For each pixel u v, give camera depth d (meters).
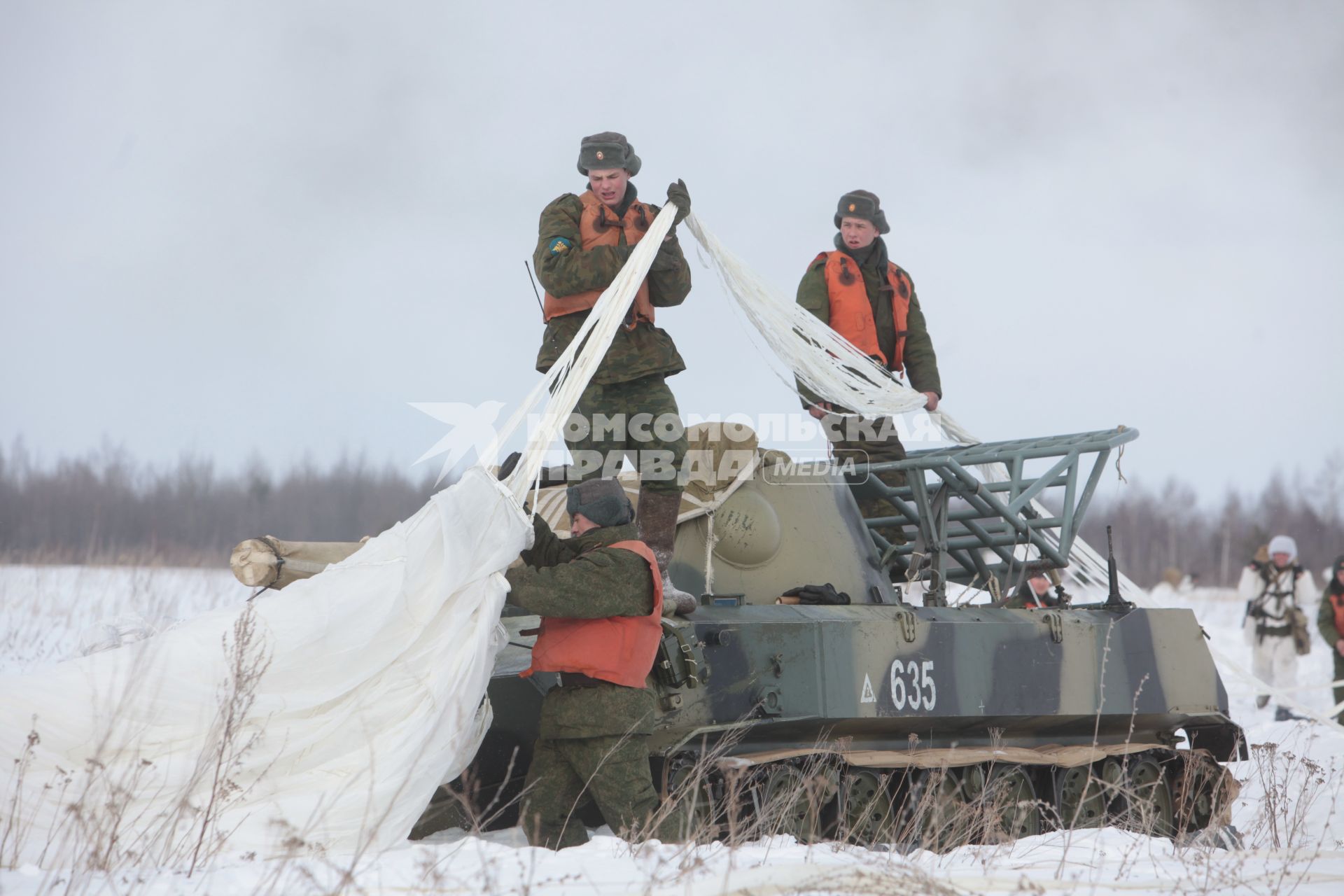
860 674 30.50
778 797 27.33
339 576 23.78
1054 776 34.12
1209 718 37.59
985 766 33.00
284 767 22.94
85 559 91.19
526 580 24.53
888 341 39.59
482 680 24.25
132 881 19.28
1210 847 27.77
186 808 21.75
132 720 22.56
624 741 24.97
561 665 25.03
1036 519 37.66
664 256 28.45
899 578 39.88
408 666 23.80
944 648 32.25
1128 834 29.73
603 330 26.78
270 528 167.88
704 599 30.16
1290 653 62.12
